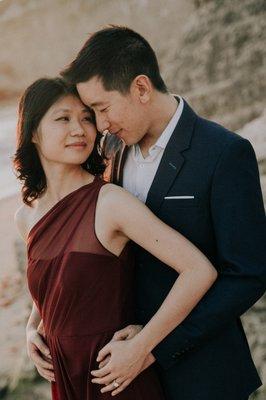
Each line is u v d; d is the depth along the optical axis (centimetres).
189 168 228
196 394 236
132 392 234
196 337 221
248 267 218
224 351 238
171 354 226
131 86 227
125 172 251
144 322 238
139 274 239
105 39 229
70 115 234
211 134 229
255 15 605
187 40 639
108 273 227
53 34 1273
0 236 637
